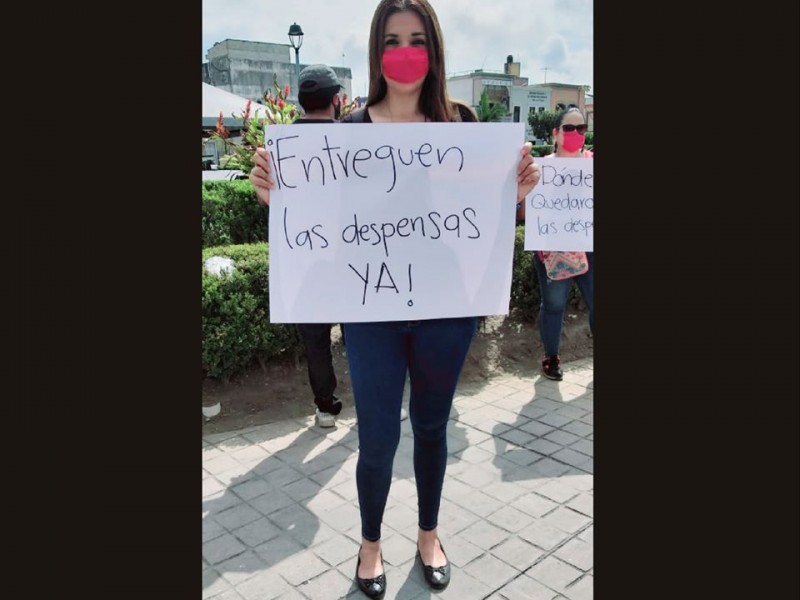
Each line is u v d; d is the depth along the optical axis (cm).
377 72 232
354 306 228
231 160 766
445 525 296
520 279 539
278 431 392
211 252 453
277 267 226
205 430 393
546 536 287
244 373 439
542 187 430
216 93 1242
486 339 524
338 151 222
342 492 325
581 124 442
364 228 227
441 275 231
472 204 231
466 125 226
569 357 534
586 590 253
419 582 258
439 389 237
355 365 232
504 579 260
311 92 343
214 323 402
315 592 254
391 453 238
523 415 418
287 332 438
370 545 254
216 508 311
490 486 329
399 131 223
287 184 223
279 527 296
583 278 450
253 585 258
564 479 335
